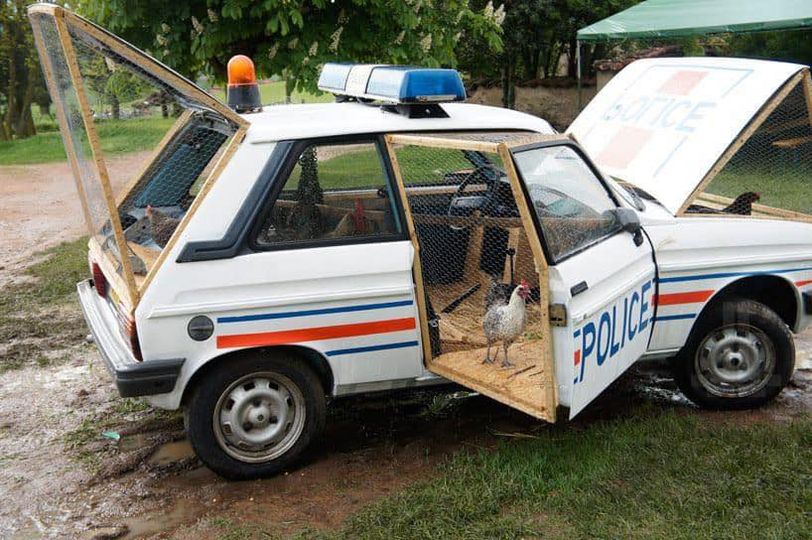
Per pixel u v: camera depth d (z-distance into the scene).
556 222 3.98
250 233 4.02
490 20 8.48
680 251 4.69
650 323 4.67
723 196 5.89
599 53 19.75
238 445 4.21
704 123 4.98
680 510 3.75
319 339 4.16
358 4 7.39
